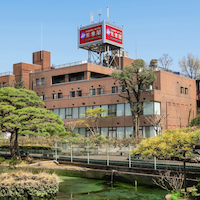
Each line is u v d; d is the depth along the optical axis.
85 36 69.56
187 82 58.88
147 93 48.75
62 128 31.70
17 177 19.81
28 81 74.25
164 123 50.06
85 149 29.38
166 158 15.45
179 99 55.44
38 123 30.53
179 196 15.02
